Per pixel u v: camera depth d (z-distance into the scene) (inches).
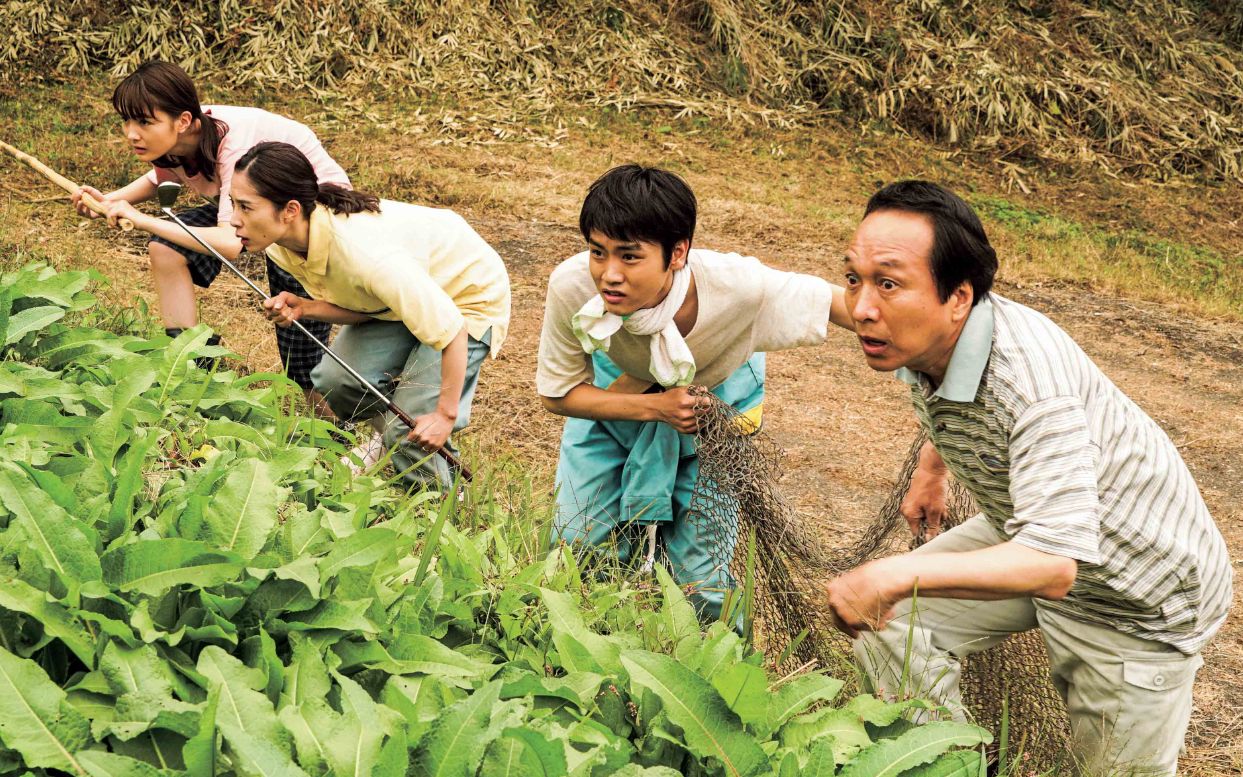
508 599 93.9
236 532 83.0
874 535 123.2
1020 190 482.6
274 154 139.9
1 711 63.4
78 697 68.6
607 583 118.8
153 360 123.5
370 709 68.7
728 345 123.0
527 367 251.6
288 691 73.0
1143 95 561.6
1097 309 351.6
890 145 502.0
